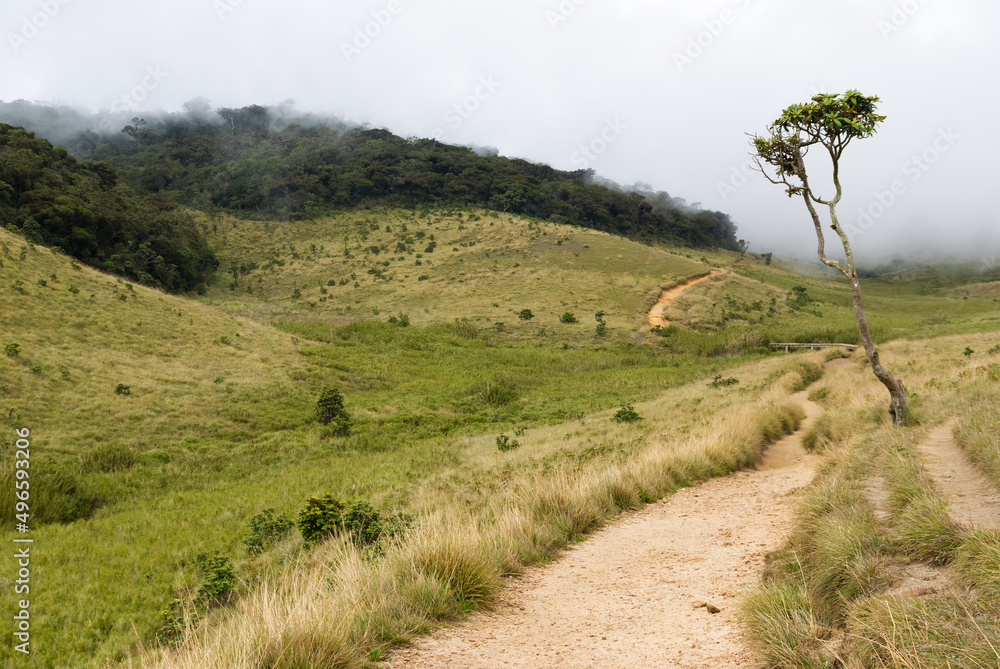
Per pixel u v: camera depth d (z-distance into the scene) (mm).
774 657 3594
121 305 42531
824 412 20141
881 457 8984
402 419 33312
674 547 7418
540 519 8484
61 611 9148
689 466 12109
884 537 4867
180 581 9945
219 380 35156
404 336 61656
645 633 4633
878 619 3338
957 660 2752
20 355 29766
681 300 80625
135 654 7129
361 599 4973
